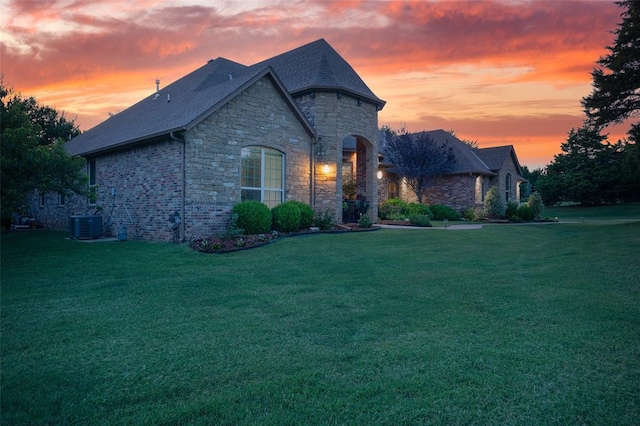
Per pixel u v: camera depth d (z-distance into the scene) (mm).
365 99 18156
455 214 26000
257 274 7727
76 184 10734
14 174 9281
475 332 4246
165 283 7008
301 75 18016
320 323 4664
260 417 2662
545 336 4066
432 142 27562
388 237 13109
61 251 11109
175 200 12383
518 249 10875
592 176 43500
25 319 4953
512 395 2889
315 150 16672
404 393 2955
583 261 8273
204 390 3057
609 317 4613
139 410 2781
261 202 14266
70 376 3330
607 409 2676
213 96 13664
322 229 14734
